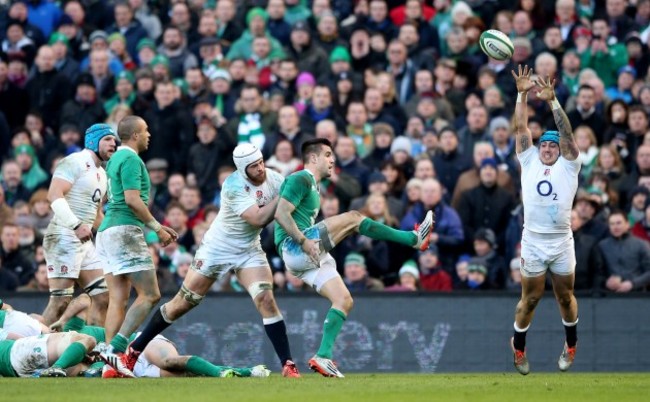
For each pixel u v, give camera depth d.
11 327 48.47
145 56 79.69
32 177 72.19
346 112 74.25
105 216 47.69
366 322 60.22
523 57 77.06
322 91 72.62
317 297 59.97
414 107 74.81
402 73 76.31
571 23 79.12
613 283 62.34
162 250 65.75
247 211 45.62
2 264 66.12
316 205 46.41
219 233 46.62
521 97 48.22
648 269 62.62
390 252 64.62
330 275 46.50
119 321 47.34
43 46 78.50
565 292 49.16
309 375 48.72
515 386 40.97
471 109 71.19
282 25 80.19
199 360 47.59
